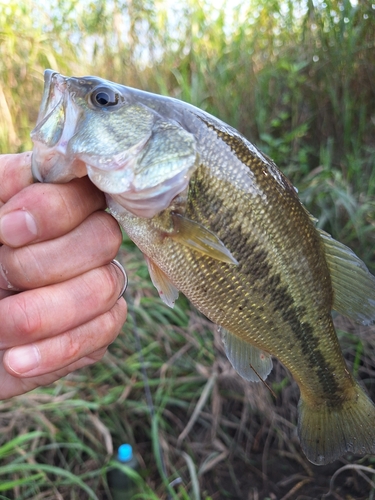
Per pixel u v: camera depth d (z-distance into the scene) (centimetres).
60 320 16
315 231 20
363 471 32
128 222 18
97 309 17
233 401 37
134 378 36
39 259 16
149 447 34
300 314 20
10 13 51
